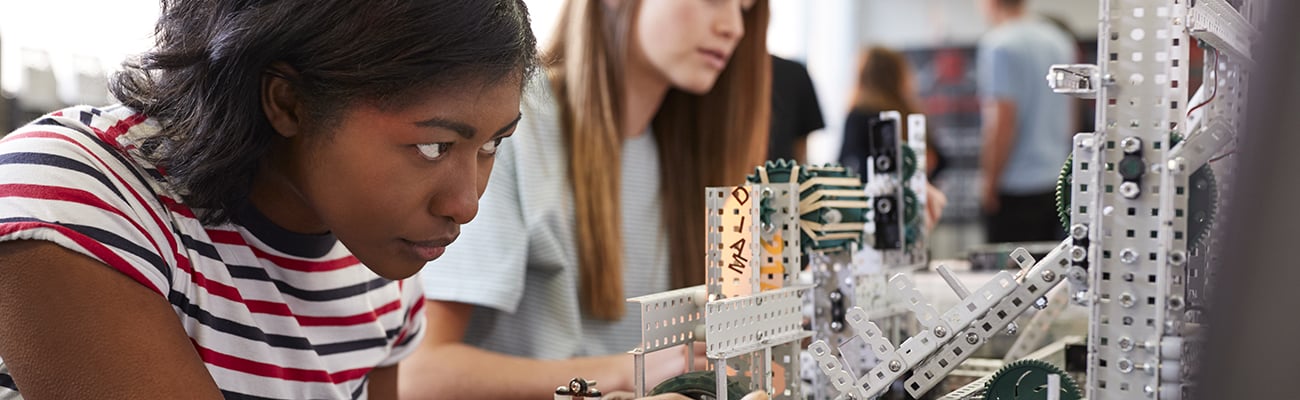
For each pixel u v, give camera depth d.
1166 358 0.76
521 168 1.57
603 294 1.60
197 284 0.95
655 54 1.60
